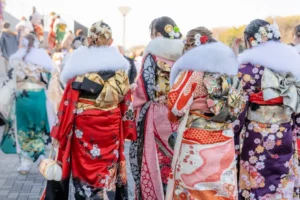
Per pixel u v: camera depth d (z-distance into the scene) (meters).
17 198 4.77
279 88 3.52
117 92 3.57
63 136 3.56
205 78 3.25
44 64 5.41
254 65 3.57
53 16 10.43
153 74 3.97
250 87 3.58
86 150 3.55
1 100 5.30
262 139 3.60
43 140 5.63
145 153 4.04
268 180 3.64
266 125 3.59
